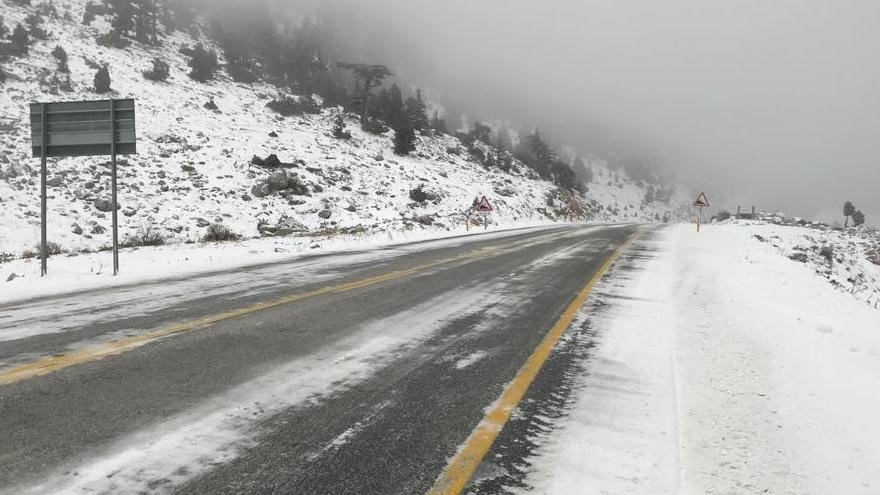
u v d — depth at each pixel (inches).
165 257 428.5
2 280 318.0
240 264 382.9
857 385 139.4
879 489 90.4
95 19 2107.5
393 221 1015.0
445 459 99.0
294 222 923.4
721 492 89.4
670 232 871.7
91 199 856.3
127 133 329.7
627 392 135.3
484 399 129.3
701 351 171.6
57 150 340.8
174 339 174.1
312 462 96.3
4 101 1111.6
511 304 247.4
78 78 1385.3
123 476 89.0
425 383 139.3
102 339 172.4
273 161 1205.7
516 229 987.9
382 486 88.9
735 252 524.4
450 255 460.8
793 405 126.3
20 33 1378.0
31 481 86.4
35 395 123.0
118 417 112.3
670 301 259.3
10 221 719.7
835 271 854.5
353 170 1378.0
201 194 976.9
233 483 88.3
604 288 296.5
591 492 88.6
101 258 419.5
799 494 89.0
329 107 2231.8
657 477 94.0
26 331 182.4
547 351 170.6
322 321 205.0
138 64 1754.4
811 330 199.0
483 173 1993.1
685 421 118.0
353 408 121.5
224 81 2041.1
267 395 127.6
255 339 176.6
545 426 114.4
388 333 189.6
